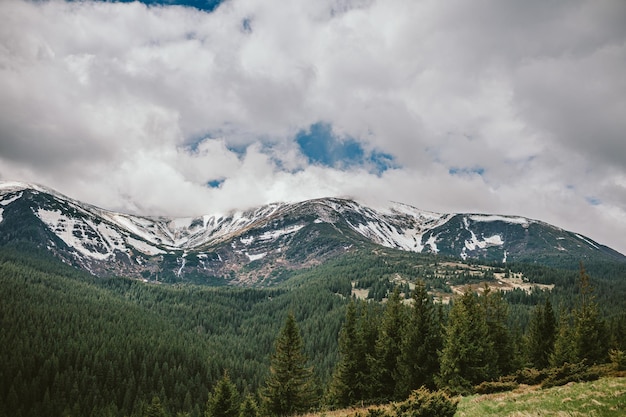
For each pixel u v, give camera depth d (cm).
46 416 11650
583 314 6366
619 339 7825
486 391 3491
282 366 5259
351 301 5406
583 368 3278
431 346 4456
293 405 5172
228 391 6006
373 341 5266
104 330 17012
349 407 4509
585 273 7100
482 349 4084
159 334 18025
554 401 2338
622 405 1948
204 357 15850
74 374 13300
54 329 15775
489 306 5481
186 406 12656
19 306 17262
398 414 2069
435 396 2136
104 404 12531
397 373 4647
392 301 5100
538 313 6488
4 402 11831
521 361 5512
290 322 5416
